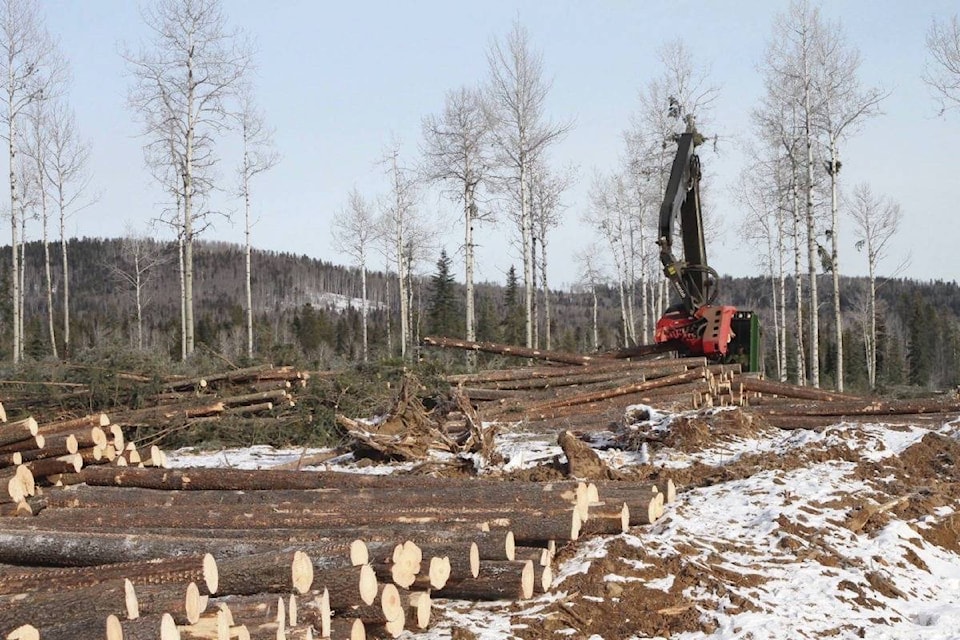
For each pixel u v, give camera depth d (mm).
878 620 7184
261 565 5898
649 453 12711
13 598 5473
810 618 7043
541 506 7988
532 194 37250
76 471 9172
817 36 31797
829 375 54812
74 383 15828
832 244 32094
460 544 6770
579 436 13977
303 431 15492
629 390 16219
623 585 7320
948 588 8172
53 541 6863
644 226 40031
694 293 18125
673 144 35312
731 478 10945
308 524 7797
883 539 8766
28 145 35531
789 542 8484
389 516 7809
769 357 54406
